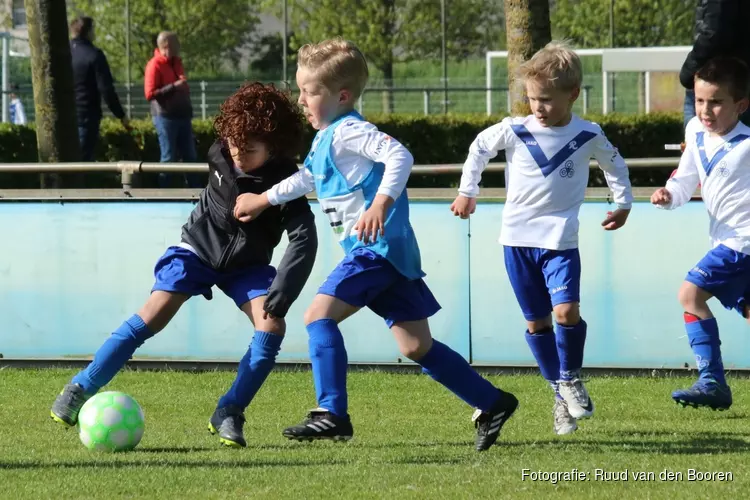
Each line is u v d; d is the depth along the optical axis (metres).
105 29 79.88
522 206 12.57
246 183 11.36
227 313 17.80
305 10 80.12
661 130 45.66
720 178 12.70
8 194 18.00
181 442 12.34
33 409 14.94
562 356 12.74
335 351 10.45
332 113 10.78
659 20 78.56
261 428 13.51
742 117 15.95
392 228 10.52
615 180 12.70
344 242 10.69
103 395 11.63
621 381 16.69
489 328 17.20
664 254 16.77
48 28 26.86
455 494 8.89
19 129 39.72
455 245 17.22
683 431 12.81
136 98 70.00
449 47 79.25
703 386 12.66
